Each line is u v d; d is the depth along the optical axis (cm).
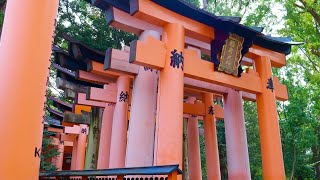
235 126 1097
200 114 1383
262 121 969
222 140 2044
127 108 1160
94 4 776
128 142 907
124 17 789
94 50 1059
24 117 464
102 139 1242
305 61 1930
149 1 722
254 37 915
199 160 1473
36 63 488
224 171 2012
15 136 452
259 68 1013
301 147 1800
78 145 1844
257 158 2000
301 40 1733
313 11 1623
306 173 2075
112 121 1250
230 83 894
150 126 920
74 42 1024
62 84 1338
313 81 1742
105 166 1210
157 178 464
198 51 1012
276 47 1055
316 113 1888
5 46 484
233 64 891
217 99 1900
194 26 818
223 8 1842
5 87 466
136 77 973
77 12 1547
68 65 1147
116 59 934
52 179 834
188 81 1057
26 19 492
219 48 864
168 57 731
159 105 712
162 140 676
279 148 943
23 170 450
